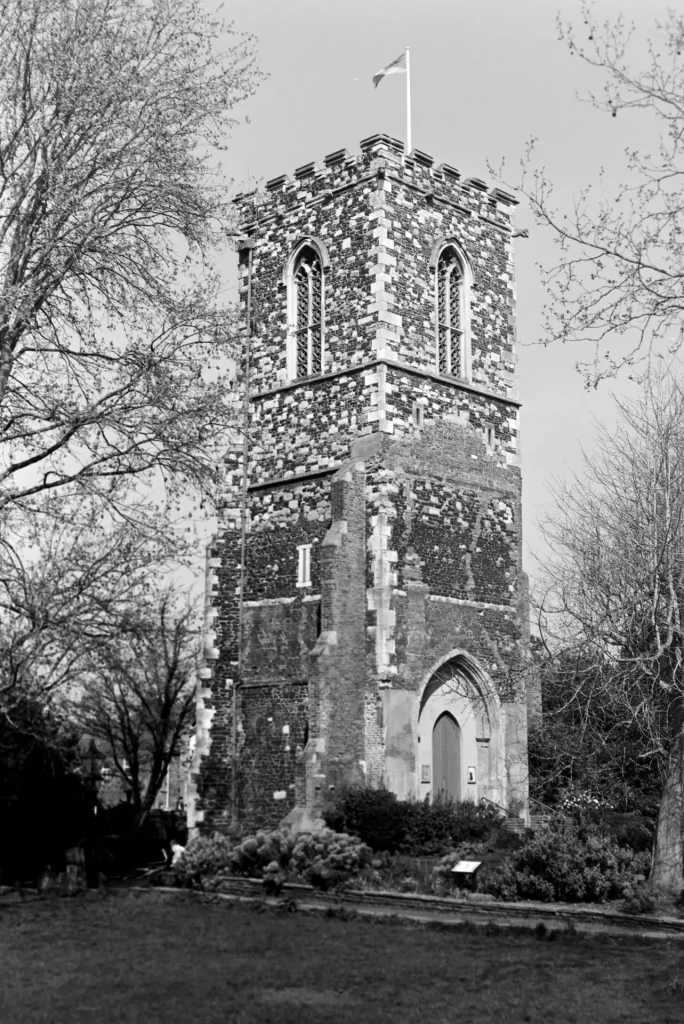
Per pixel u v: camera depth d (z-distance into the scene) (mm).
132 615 23016
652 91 15633
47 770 29062
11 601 22406
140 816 47812
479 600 35000
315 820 30156
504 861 25484
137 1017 14164
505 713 34969
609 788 35000
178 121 23906
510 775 34562
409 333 34562
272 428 36156
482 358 36812
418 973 16969
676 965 17516
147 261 24312
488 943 19609
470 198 37250
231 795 34031
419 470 34062
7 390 23031
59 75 22984
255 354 37188
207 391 23453
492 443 36500
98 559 22609
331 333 35188
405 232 35000
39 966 17500
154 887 27781
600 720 34688
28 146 23688
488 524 35781
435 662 33344
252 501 36000
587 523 34125
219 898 24969
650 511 30859
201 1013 14391
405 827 29156
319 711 30984
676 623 27234
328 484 34188
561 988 15906
